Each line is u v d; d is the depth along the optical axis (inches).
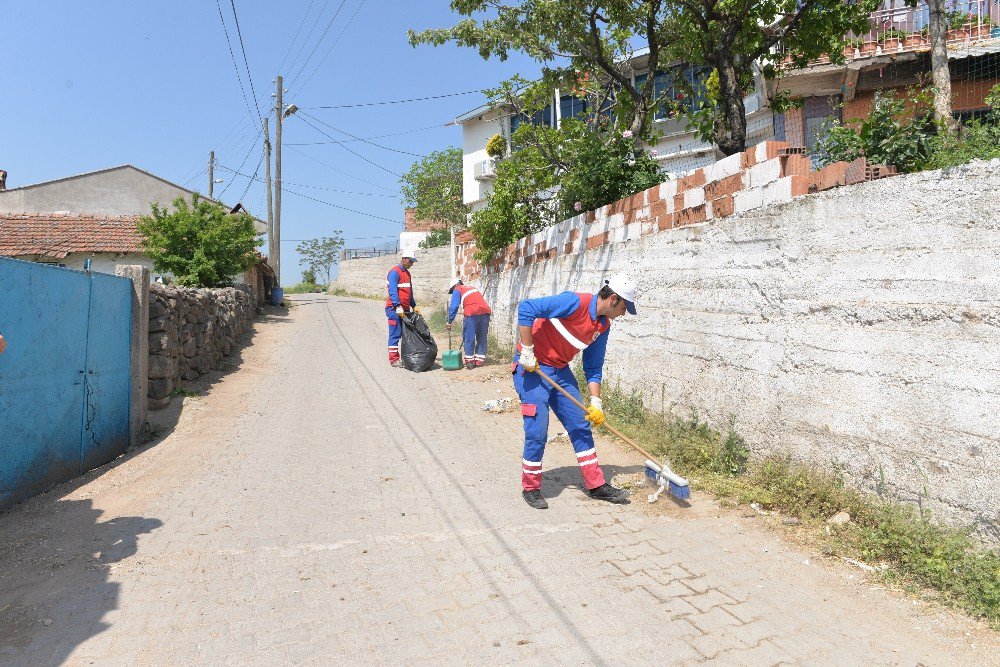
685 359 243.3
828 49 386.0
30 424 197.3
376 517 181.2
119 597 134.2
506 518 180.4
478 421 298.7
